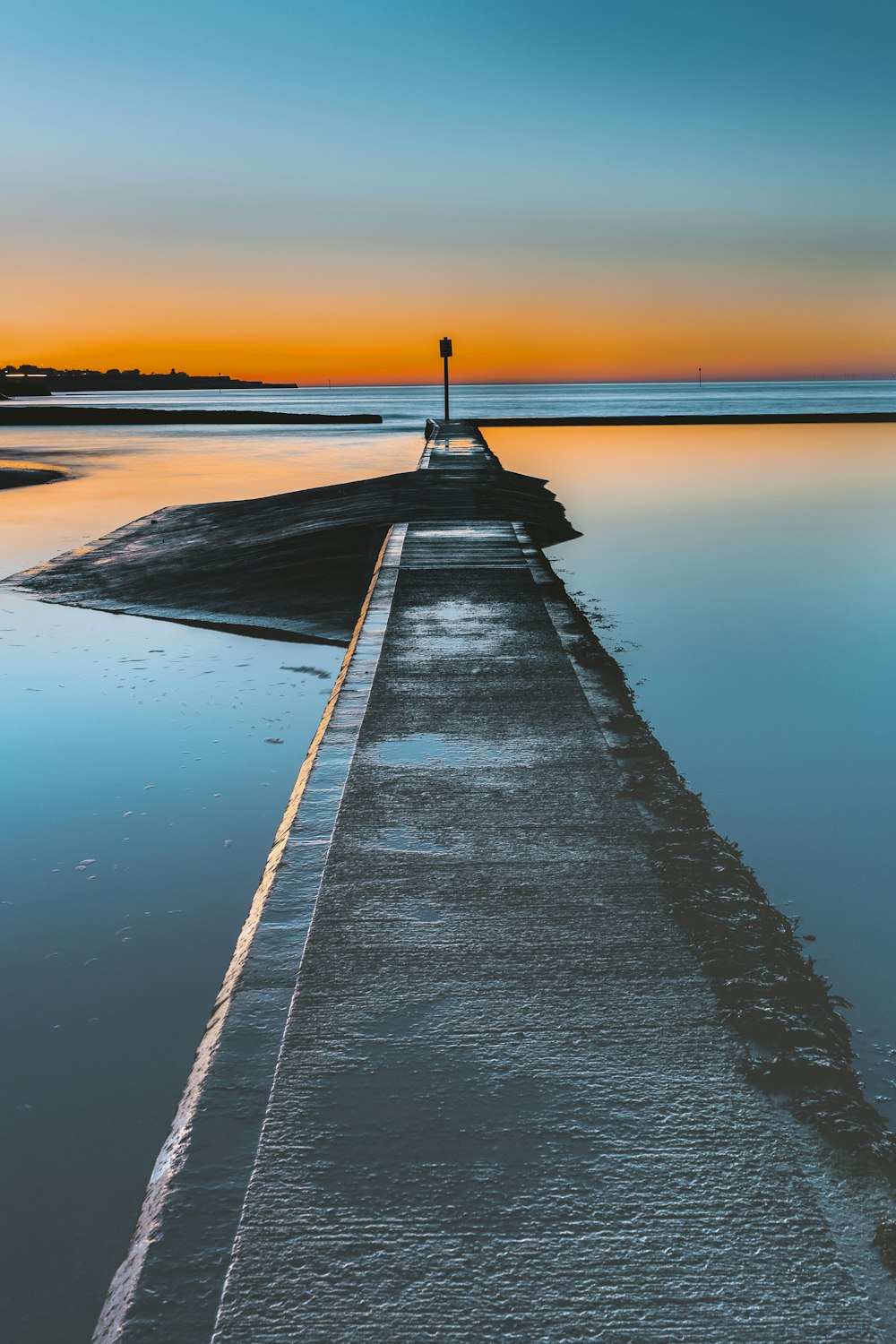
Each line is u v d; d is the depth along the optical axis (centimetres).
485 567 838
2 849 464
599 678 517
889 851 412
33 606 1019
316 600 970
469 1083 204
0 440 4316
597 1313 152
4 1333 213
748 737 558
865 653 736
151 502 1988
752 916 272
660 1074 207
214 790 534
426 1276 159
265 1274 160
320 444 3869
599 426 3734
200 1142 188
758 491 1756
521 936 263
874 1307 153
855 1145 185
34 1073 304
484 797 358
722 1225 168
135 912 406
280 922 272
